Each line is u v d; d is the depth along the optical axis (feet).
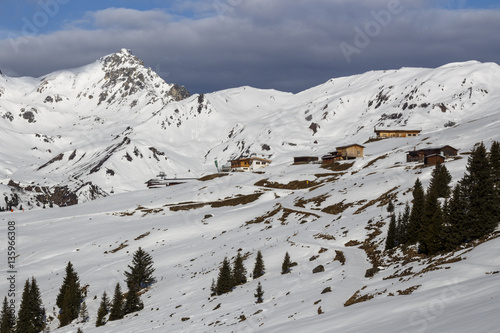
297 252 257.14
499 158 220.64
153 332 195.72
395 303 115.03
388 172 432.25
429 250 184.55
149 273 297.33
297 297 176.55
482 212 178.09
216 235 390.83
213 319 187.52
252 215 425.69
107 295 294.66
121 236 431.43
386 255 206.28
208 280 264.72
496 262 135.85
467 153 455.22
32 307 276.00
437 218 184.14
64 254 402.31
